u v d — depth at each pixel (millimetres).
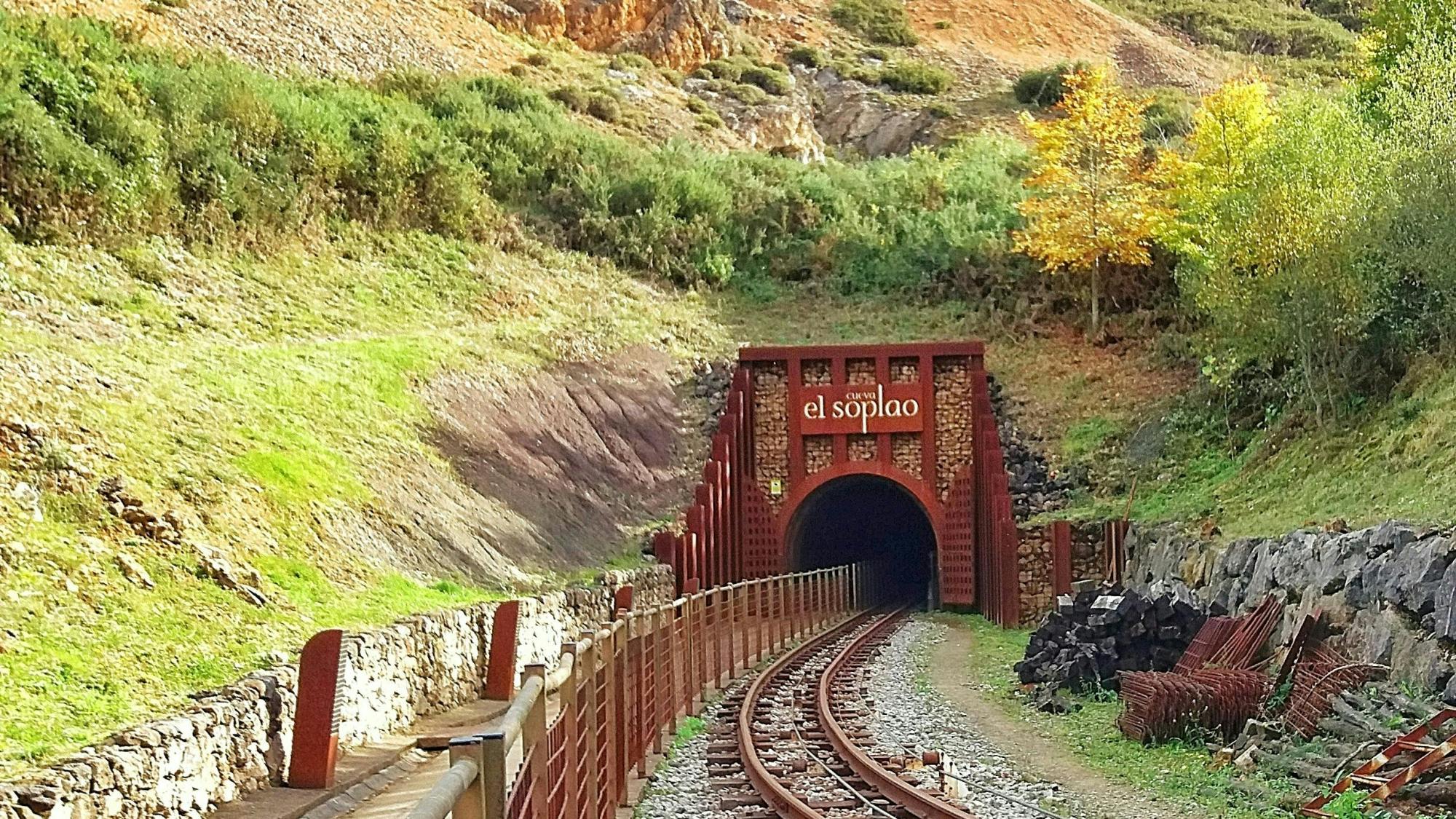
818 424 32906
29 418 12906
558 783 7816
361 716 10938
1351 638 13750
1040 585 28422
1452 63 20109
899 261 41625
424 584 15797
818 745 14219
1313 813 9852
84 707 8242
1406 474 17547
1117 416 32469
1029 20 86000
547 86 55406
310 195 32156
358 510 16531
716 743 14297
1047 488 30797
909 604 40156
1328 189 22078
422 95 45969
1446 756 9758
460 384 25859
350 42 50531
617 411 31000
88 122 25578
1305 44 88688
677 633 16531
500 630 14852
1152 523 25984
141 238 24953
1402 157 19469
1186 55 85188
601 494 27250
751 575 32312
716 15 70375
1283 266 22922
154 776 7488
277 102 33531
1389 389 21766
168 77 30844
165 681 9195
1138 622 17422
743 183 45688
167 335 21438
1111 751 13227
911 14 86188
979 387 32281
